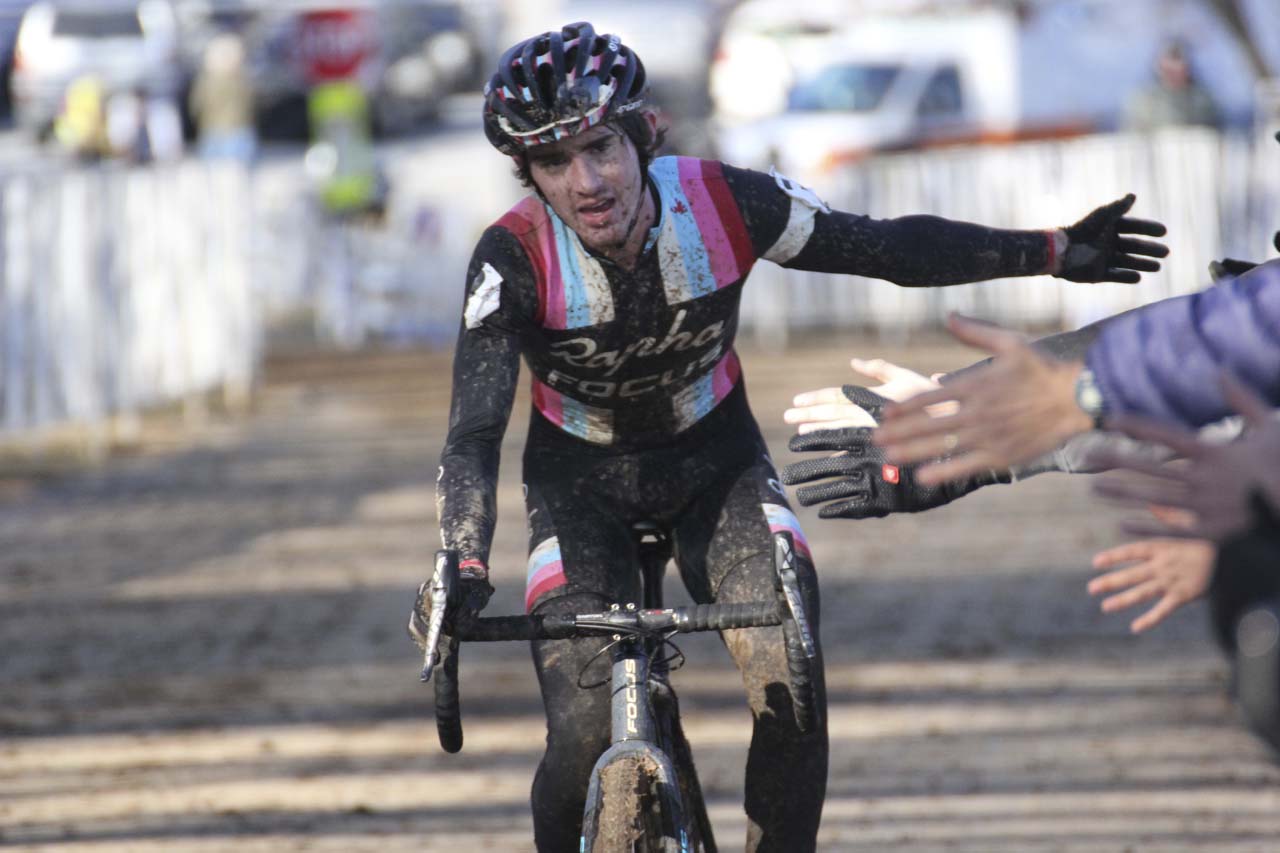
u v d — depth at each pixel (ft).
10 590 77.25
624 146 30.35
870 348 144.36
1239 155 140.56
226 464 107.34
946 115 162.20
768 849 31.32
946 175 146.82
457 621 27.40
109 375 113.09
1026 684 61.05
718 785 50.88
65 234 107.55
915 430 19.20
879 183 147.95
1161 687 60.23
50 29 216.33
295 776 52.54
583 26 30.99
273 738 56.54
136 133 181.47
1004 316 147.74
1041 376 18.88
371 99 237.66
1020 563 79.97
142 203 117.19
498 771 52.90
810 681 27.71
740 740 55.26
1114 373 18.56
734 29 175.83
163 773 52.95
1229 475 16.46
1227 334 18.17
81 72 211.82
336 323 161.07
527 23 257.75
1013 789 50.06
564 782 30.50
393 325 162.30
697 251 31.99
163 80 210.79
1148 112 150.30
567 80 29.45
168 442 114.62
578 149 30.07
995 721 56.80
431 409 127.03
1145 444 21.06
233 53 169.99
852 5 170.09
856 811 48.37
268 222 161.38
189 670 64.34
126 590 76.84
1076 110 164.04
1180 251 141.49
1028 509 92.73
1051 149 144.36
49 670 64.49
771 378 129.80
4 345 103.19
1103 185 143.13
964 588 75.46
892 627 69.31
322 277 161.89
